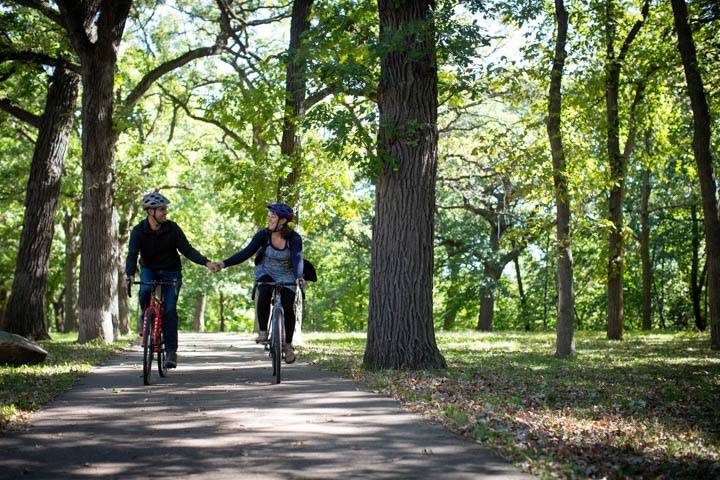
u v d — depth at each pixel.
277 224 10.13
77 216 39.62
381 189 12.16
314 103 21.31
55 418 7.16
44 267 23.42
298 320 21.25
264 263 10.30
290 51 13.65
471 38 12.05
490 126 32.41
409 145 11.98
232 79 24.05
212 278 48.44
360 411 7.64
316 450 5.84
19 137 32.22
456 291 50.22
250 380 10.41
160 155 33.22
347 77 12.18
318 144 20.70
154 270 10.28
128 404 8.05
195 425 6.83
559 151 17.94
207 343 23.27
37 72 23.45
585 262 44.09
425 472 5.19
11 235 42.12
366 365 12.02
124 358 14.70
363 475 5.10
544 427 6.81
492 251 41.31
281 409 7.75
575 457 5.63
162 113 36.28
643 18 24.69
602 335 31.22
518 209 40.09
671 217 44.44
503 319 58.22
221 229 45.34
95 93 20.69
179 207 41.41
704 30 23.59
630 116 26.56
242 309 65.38
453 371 11.71
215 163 21.56
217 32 28.42
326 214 21.55
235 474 5.12
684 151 28.45
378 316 12.04
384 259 12.05
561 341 17.56
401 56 12.05
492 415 7.27
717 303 20.64
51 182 23.45
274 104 20.30
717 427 7.58
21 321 22.94
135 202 34.84
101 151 20.88
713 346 20.64
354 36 14.09
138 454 5.69
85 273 20.92
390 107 12.08
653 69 25.16
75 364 12.69
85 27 21.16
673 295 50.78
